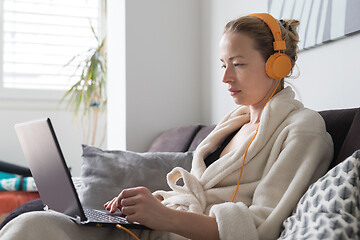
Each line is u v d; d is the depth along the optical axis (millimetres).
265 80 1319
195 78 2811
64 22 4082
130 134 2695
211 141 1486
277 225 1077
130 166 1834
